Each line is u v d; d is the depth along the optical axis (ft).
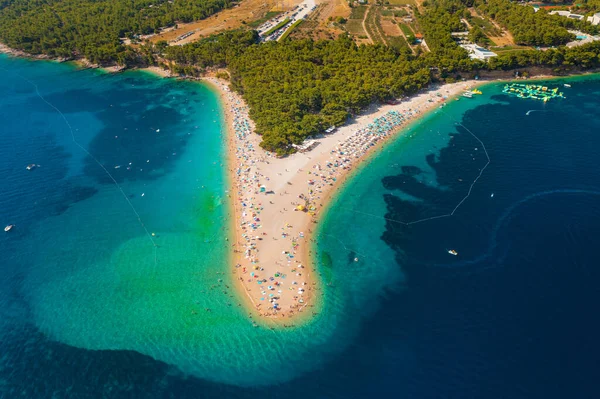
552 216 398.83
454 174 472.85
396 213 422.00
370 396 269.85
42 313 338.13
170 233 411.75
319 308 330.75
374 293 340.39
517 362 281.95
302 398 271.28
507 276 343.05
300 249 383.86
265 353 300.40
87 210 445.37
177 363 296.10
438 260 364.79
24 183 488.85
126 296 349.00
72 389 282.15
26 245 404.16
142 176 496.23
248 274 360.48
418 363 286.66
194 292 348.79
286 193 450.71
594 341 290.97
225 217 425.69
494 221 399.85
